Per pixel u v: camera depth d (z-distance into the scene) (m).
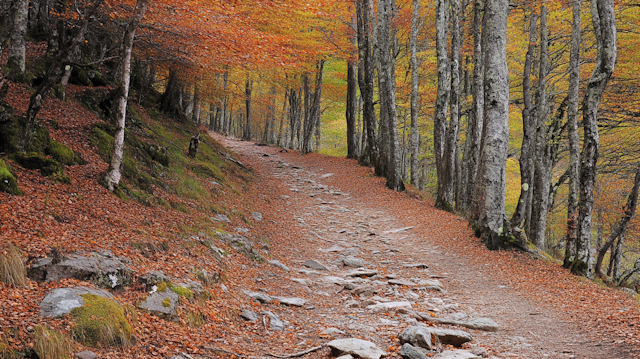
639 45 15.80
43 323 4.22
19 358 3.78
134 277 5.99
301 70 27.11
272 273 9.82
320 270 10.99
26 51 14.16
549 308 8.31
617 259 20.20
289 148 40.38
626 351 5.75
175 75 21.62
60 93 12.82
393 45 26.03
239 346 5.58
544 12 15.92
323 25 25.62
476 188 14.09
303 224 16.19
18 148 8.61
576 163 12.55
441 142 20.28
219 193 15.30
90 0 13.48
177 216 10.59
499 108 13.52
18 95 11.27
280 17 15.30
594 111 11.02
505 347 6.17
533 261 12.00
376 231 15.92
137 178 11.44
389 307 7.94
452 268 11.55
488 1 13.48
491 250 12.85
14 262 4.91
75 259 5.62
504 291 9.61
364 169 26.12
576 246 11.25
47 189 7.96
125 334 4.67
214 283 7.55
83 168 9.83
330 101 40.56
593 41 18.88
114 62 20.16
